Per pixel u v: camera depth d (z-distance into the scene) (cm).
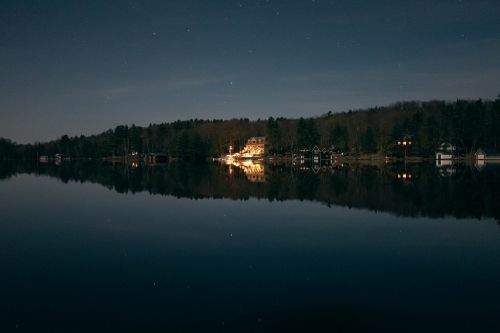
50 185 4575
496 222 2236
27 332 970
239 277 1348
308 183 4647
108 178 5681
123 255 1620
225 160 15975
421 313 1056
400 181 4722
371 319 1022
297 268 1445
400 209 2703
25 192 3853
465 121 12300
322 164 11019
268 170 7738
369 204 2936
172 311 1080
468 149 13000
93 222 2328
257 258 1579
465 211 2588
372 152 14462
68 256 1609
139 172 7238
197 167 9469
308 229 2106
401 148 13538
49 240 1880
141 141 17700
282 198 3322
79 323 1015
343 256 1597
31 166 10669
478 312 1059
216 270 1424
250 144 18538
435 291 1209
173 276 1360
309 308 1094
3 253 1652
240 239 1892
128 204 3039
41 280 1325
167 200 3244
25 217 2484
